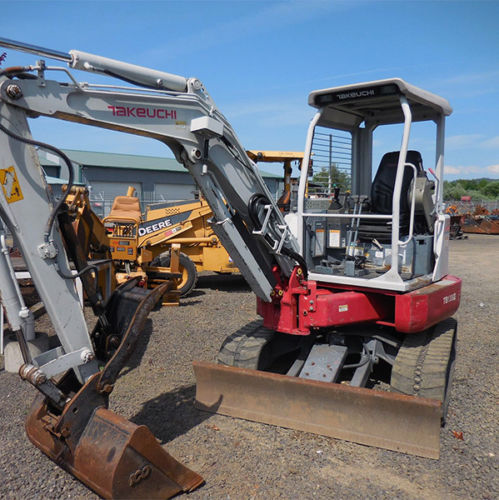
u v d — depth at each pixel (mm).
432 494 3074
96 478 2816
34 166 2900
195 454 3537
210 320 7496
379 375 5090
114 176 32438
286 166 9812
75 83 2945
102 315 3615
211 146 3645
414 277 4477
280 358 5375
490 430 3930
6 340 5375
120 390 4730
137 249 8766
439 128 4805
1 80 2725
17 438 3840
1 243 2975
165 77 3406
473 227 27750
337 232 4941
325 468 3352
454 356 5074
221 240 3982
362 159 5406
